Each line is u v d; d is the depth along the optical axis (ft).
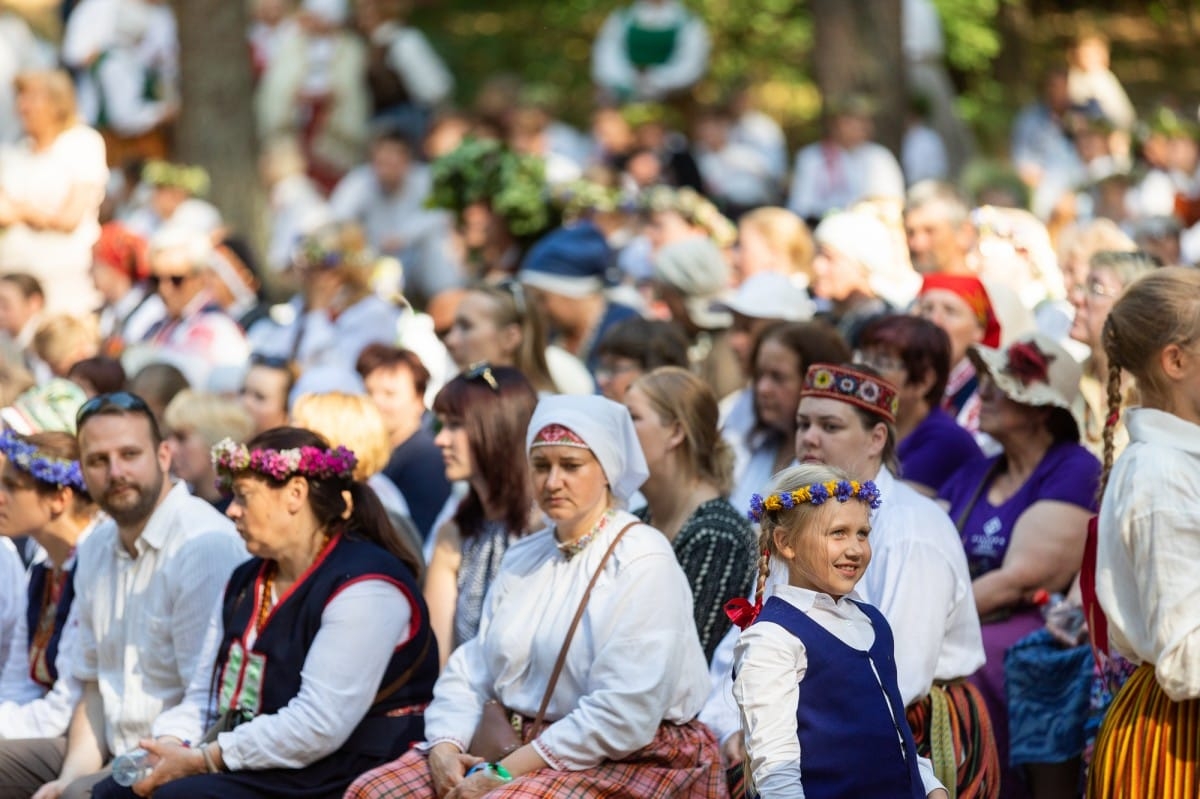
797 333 40.50
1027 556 37.68
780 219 56.18
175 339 61.05
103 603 39.34
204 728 36.78
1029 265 52.90
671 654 32.42
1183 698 27.73
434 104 105.60
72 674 40.37
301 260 62.90
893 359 40.37
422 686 36.68
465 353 48.29
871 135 91.81
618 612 32.73
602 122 96.89
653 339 43.70
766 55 132.57
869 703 28.17
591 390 51.31
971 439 41.14
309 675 35.12
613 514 33.99
